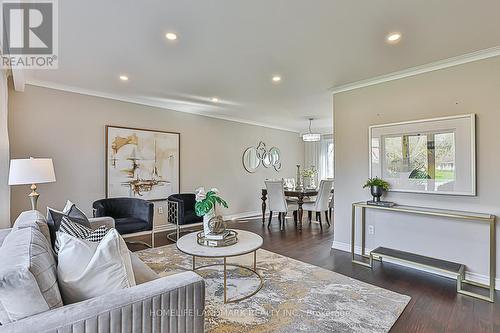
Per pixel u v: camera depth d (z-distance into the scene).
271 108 5.33
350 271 3.12
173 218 4.43
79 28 2.26
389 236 3.46
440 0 1.87
